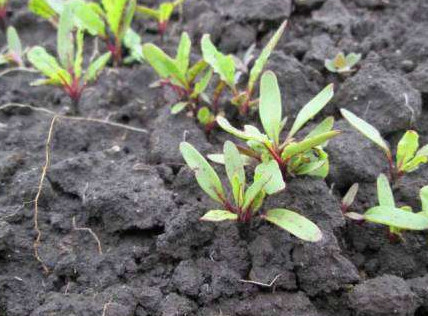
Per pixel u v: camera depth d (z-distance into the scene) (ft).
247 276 0.85
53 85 1.25
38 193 0.95
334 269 0.82
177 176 0.98
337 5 1.35
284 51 1.27
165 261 0.87
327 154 0.95
